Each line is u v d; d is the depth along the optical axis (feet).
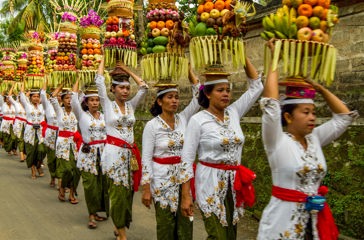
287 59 8.13
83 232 16.70
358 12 14.40
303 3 8.13
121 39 14.85
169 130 12.64
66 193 23.76
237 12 9.98
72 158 21.22
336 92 15.14
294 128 8.68
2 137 39.32
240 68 20.12
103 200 17.70
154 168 12.61
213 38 10.09
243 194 10.62
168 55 12.04
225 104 10.75
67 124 21.85
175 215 12.48
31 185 25.53
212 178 10.57
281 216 8.45
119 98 15.33
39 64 27.66
